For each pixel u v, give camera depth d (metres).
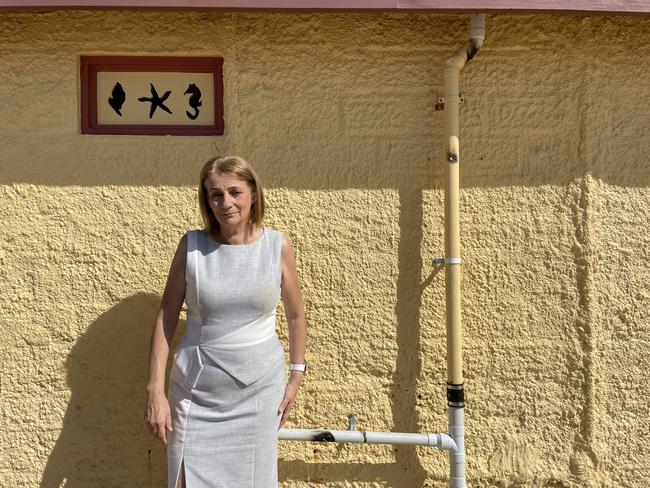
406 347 3.29
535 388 3.30
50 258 3.20
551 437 3.30
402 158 3.28
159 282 3.22
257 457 2.73
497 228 3.29
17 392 3.20
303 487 3.27
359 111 3.27
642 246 3.29
